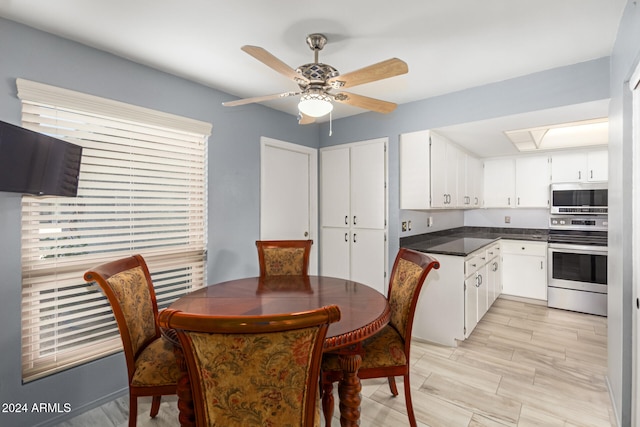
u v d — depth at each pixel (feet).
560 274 12.59
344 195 11.93
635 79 4.92
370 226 11.25
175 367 5.03
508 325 11.01
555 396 6.91
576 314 12.02
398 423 6.11
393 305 6.60
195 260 8.72
